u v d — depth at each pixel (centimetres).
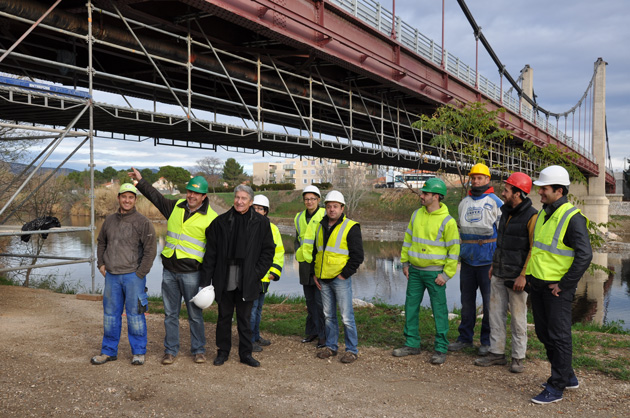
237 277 488
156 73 1422
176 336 502
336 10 1438
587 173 4803
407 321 558
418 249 540
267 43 1333
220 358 498
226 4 1073
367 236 4288
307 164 9781
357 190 6134
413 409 393
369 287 1927
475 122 1131
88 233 3606
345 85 1844
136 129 1276
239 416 372
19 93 772
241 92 1725
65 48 1272
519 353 492
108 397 402
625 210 5762
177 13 1136
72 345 554
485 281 564
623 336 671
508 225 499
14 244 2216
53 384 425
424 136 2389
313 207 604
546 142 3409
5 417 355
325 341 575
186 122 1152
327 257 527
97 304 849
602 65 5272
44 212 1745
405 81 1844
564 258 425
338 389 436
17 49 1219
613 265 2764
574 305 1720
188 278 493
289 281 1966
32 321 675
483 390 442
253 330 586
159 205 513
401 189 6438
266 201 600
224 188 8856
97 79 1417
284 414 378
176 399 402
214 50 1181
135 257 490
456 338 633
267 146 1675
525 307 499
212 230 489
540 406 405
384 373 488
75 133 874
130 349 547
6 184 1619
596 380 468
